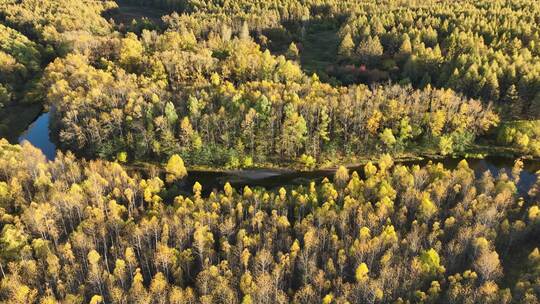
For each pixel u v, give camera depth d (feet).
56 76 593.83
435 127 516.32
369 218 357.82
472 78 577.02
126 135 508.94
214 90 544.62
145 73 601.21
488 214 357.82
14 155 437.58
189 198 408.46
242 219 373.61
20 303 289.12
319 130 502.79
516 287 306.76
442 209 388.57
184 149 494.59
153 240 355.15
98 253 335.88
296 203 391.45
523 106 567.18
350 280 330.54
